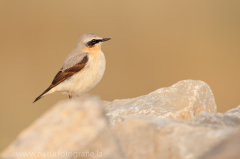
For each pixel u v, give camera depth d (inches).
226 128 184.5
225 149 151.7
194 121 205.8
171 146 172.2
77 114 168.4
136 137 187.3
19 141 165.0
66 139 161.5
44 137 163.0
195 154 161.8
